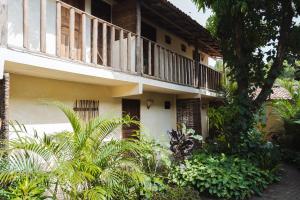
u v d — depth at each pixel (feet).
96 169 14.69
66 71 18.34
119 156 17.02
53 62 17.35
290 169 31.73
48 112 21.72
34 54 16.15
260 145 29.27
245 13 29.48
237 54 30.60
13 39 19.47
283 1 28.76
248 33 31.24
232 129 29.25
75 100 24.14
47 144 14.92
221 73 49.08
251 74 30.76
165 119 39.45
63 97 23.00
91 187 14.78
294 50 29.78
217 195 21.86
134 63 26.00
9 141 13.93
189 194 20.08
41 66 16.58
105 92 27.40
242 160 26.61
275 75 29.99
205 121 51.37
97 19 20.67
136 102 33.12
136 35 25.59
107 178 15.06
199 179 22.86
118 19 27.27
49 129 21.75
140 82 25.70
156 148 23.26
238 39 30.40
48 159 14.84
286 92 57.98
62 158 14.98
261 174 25.58
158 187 20.81
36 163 14.75
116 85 26.89
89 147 15.85
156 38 36.09
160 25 36.11
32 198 13.50
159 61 29.25
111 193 14.84
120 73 23.08
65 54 23.36
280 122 49.90
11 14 19.36
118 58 26.45
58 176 13.60
